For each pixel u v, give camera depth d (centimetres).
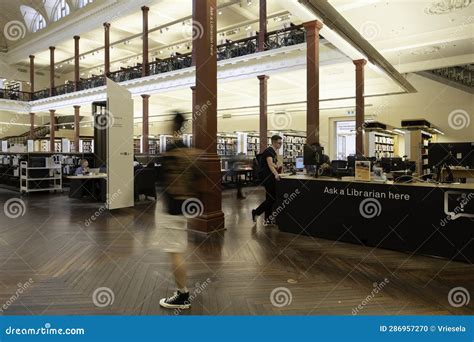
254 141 1562
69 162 1159
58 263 366
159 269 348
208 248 423
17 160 1102
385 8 1027
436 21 997
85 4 2033
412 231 408
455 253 381
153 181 852
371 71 1262
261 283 312
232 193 1025
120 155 720
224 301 275
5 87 2644
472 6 910
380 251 416
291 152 1468
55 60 2603
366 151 1281
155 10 1728
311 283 312
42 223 574
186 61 1498
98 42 2202
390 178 531
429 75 1391
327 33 765
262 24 1250
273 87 1630
